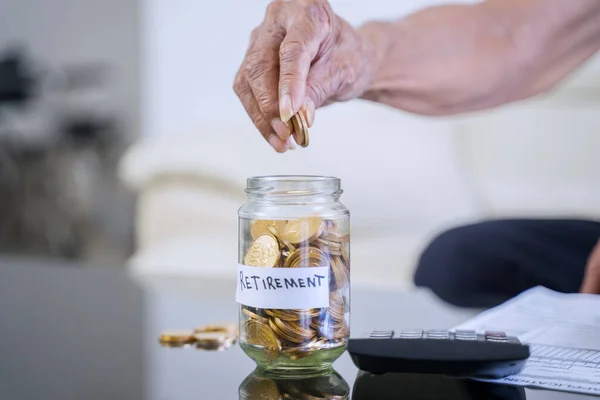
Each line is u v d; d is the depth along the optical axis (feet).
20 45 10.75
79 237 10.11
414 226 5.76
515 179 5.77
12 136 10.48
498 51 3.73
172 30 8.98
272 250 1.42
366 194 5.89
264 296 1.42
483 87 3.70
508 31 3.77
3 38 10.91
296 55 1.73
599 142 5.62
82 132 9.83
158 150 6.05
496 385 1.31
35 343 1.80
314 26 1.83
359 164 6.04
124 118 9.97
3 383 1.38
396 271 4.70
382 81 3.22
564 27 3.78
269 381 1.39
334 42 2.18
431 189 5.90
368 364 1.36
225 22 8.60
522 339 1.66
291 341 1.40
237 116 8.66
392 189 5.90
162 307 2.37
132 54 9.82
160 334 1.91
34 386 1.36
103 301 2.50
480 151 5.92
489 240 3.11
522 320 1.85
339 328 1.46
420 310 2.24
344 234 1.50
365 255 4.97
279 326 1.41
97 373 1.45
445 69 3.60
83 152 10.10
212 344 1.77
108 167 10.03
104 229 10.06
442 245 3.20
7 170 10.31
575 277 2.78
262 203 1.47
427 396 1.25
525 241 3.10
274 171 6.02
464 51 3.64
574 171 5.66
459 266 2.98
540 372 1.39
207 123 8.88
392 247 5.07
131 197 9.89
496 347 1.35
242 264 1.47
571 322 1.81
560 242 3.08
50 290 2.79
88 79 10.19
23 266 3.69
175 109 9.11
